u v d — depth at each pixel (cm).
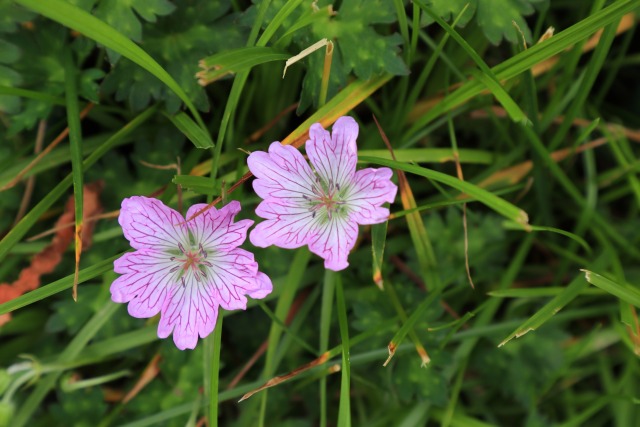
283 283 34
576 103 33
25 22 32
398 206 35
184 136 34
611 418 35
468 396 35
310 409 34
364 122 36
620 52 35
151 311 30
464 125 36
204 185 31
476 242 35
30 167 33
